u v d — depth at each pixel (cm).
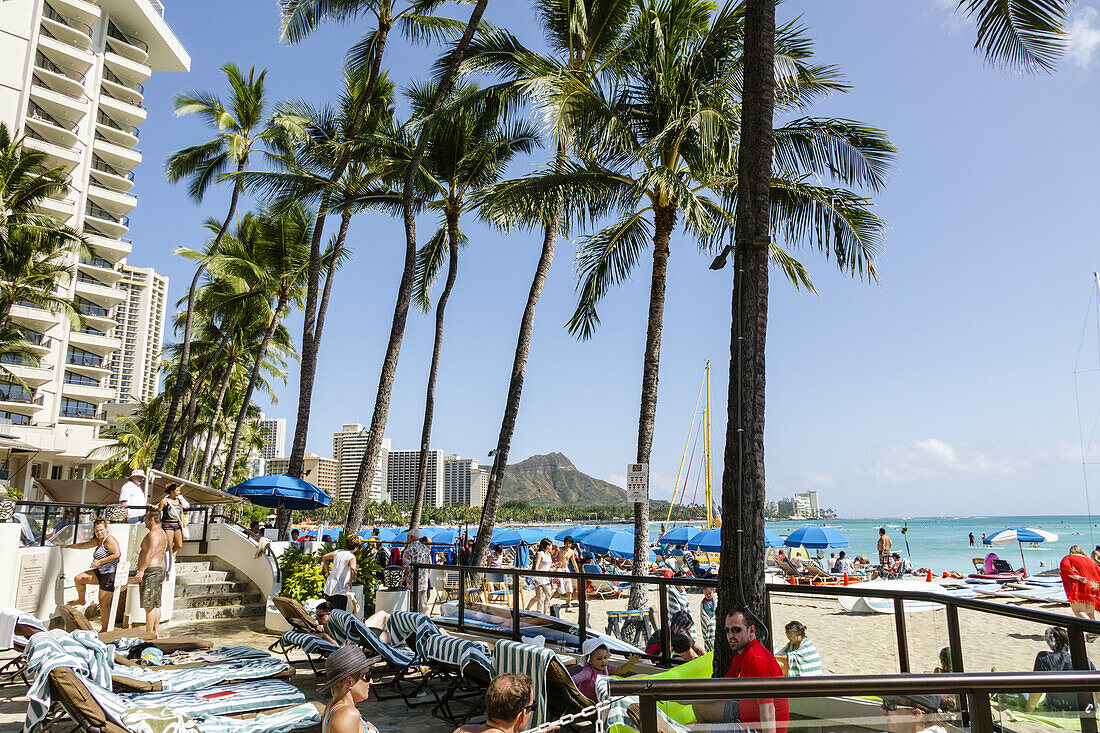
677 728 305
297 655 967
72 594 1118
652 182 1125
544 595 951
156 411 5212
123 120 7144
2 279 2944
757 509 588
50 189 3056
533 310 1533
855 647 584
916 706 299
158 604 914
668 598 748
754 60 655
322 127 2150
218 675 677
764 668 434
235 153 2842
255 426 6381
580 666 664
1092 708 326
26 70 6075
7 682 732
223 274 2822
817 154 1130
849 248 1141
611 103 1248
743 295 621
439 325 1791
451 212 1777
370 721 663
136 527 1370
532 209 1234
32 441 5191
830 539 2598
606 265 1470
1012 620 551
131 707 519
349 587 1084
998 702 305
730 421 609
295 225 2783
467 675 672
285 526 1862
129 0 6906
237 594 1341
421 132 1534
